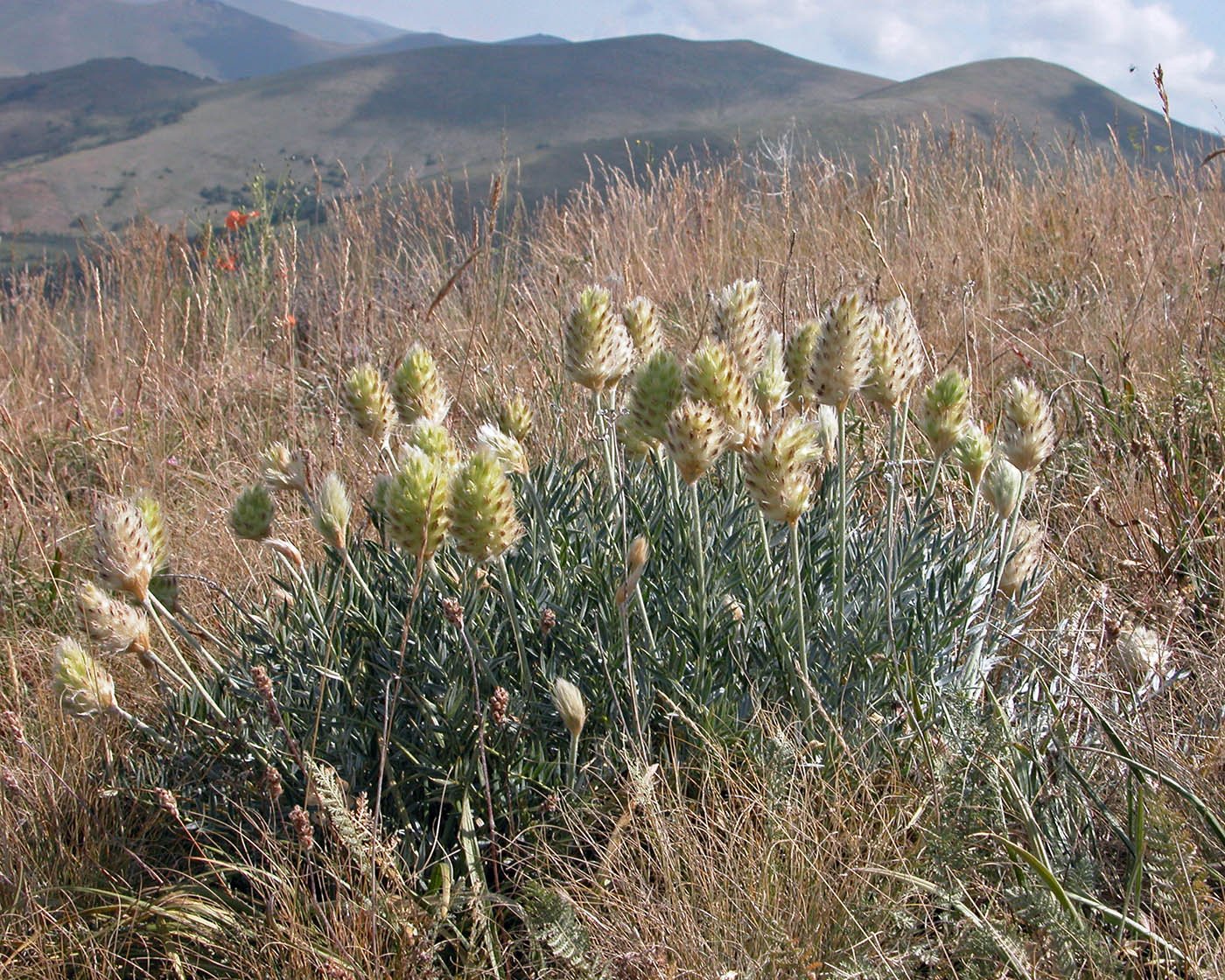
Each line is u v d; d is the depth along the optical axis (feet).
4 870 7.93
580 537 9.21
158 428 17.66
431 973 6.56
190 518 15.06
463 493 6.89
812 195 27.89
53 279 26.23
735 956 6.46
